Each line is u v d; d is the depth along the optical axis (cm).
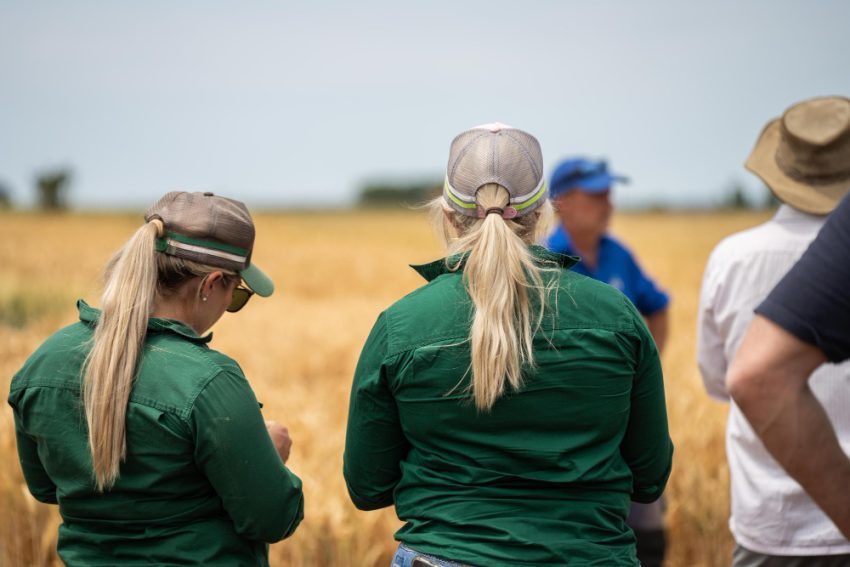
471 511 739
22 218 19550
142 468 775
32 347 3256
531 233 803
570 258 790
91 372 772
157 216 827
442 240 838
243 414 788
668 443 837
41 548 1622
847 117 1054
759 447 1093
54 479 810
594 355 745
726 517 1850
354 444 818
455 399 749
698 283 8169
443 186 824
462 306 761
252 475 789
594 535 743
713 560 1867
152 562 786
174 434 767
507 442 742
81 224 17625
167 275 816
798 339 516
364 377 792
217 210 824
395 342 766
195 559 789
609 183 1627
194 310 840
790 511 1066
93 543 799
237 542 822
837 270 511
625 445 823
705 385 1249
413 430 773
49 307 5641
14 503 1692
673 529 1872
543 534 727
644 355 776
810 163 1077
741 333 1138
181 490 789
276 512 813
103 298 793
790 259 1102
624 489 774
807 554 1056
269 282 891
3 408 2002
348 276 9512
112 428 763
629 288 1706
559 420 743
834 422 1014
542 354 743
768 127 1176
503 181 768
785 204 1105
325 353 3822
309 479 1631
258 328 4484
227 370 800
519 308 745
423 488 771
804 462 525
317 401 2509
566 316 754
